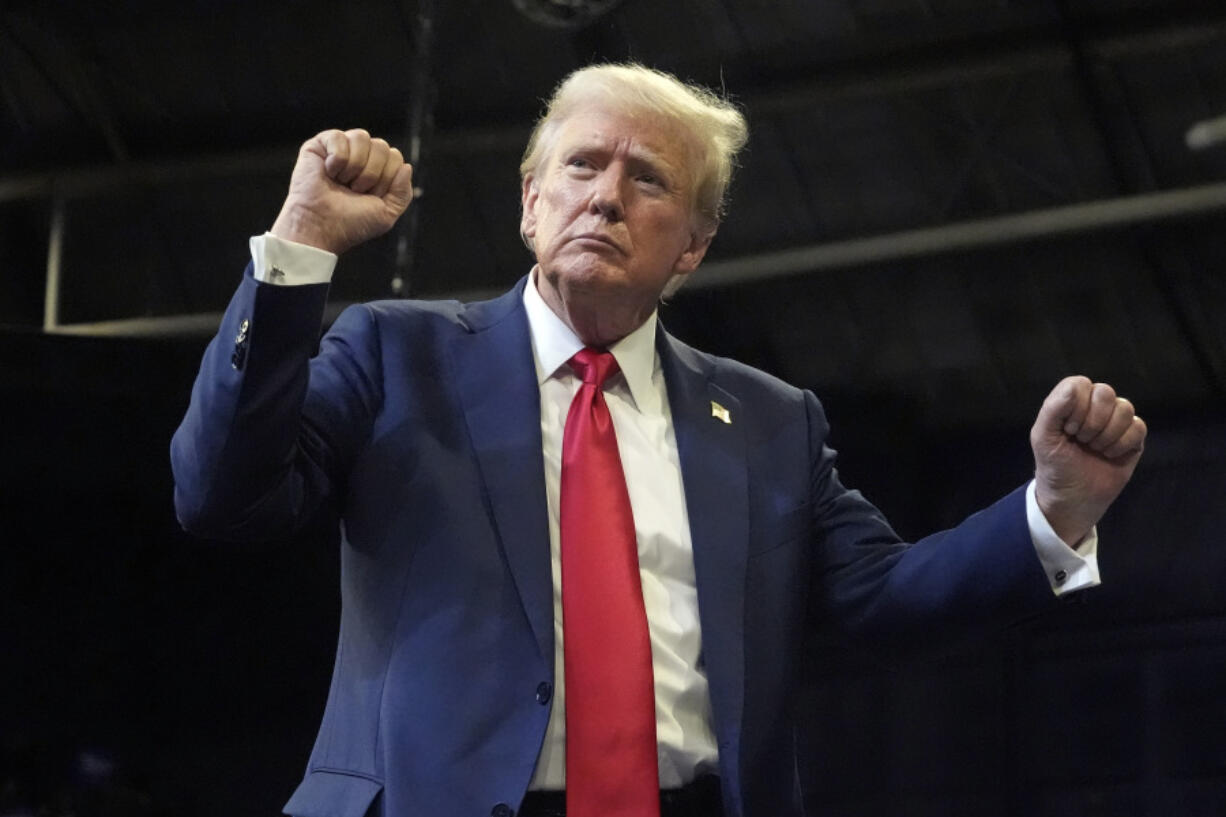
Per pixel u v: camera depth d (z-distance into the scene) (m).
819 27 23.34
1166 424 25.88
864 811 25.52
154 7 22.81
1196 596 24.78
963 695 25.64
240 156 24.19
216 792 22.09
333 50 23.30
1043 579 6.75
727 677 6.40
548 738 6.08
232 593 22.45
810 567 7.32
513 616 6.16
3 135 23.95
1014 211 25.00
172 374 21.73
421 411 6.55
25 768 21.11
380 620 6.26
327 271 5.98
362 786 6.03
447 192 24.56
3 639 21.27
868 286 26.22
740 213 25.78
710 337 26.77
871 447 26.50
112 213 24.58
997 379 26.69
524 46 23.16
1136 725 24.62
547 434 6.73
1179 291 25.17
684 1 22.89
